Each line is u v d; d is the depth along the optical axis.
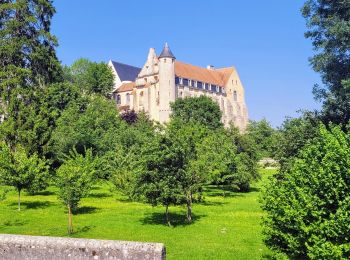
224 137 39.56
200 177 21.72
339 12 27.75
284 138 18.91
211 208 26.02
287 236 10.70
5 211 23.94
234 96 122.81
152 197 20.31
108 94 91.94
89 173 23.42
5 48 47.50
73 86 61.22
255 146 39.97
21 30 50.41
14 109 35.66
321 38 29.05
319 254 9.39
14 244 8.24
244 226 19.70
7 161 25.08
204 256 14.13
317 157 10.61
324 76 28.77
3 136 33.16
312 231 9.78
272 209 11.21
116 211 24.52
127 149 39.31
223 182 35.03
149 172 20.16
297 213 10.06
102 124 49.75
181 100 84.19
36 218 21.77
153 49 102.88
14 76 47.25
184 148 20.75
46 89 50.59
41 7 51.72
